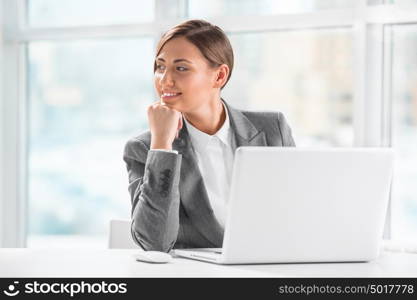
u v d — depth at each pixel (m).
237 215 2.58
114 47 6.05
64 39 6.05
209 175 3.39
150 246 3.03
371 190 2.74
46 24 6.16
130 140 3.44
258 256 2.65
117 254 2.98
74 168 6.30
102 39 6.06
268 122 3.60
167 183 3.04
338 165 2.67
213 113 3.40
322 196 2.67
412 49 5.04
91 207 6.33
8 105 6.20
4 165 6.22
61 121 6.28
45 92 6.27
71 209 6.35
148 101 5.96
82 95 6.21
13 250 3.10
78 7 6.05
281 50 5.38
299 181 2.62
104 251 3.08
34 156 6.33
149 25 5.70
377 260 2.92
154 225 3.03
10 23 6.16
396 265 2.77
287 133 3.65
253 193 2.57
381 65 5.07
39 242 6.34
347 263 2.80
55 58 6.22
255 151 2.54
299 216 2.65
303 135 5.35
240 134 3.47
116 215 6.29
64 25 6.03
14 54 6.18
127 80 6.04
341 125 5.24
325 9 5.24
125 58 6.02
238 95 5.48
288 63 5.36
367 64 5.10
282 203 2.62
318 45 5.29
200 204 3.24
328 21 5.16
